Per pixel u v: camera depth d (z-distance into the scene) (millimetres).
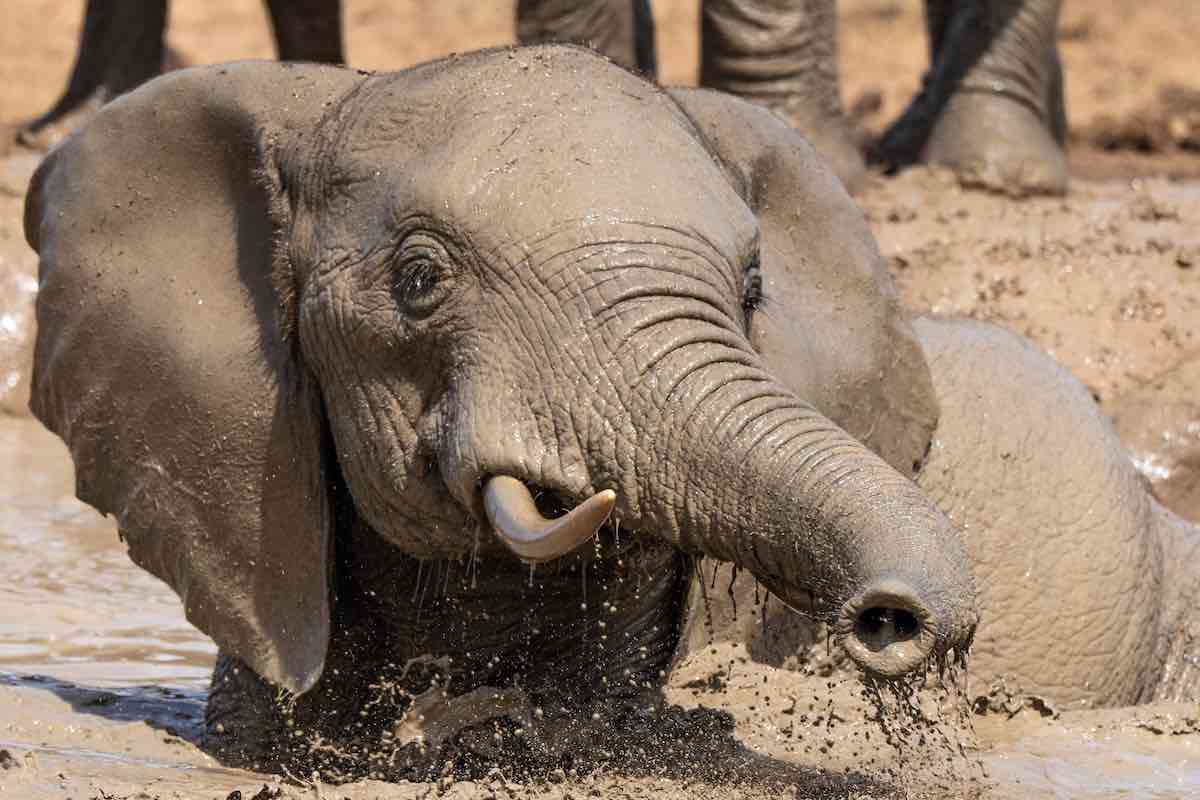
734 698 10250
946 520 7922
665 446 8359
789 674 10516
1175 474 18656
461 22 40125
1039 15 23094
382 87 9617
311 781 9578
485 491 8539
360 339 9203
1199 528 13680
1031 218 21172
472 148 9062
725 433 8266
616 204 8805
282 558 9867
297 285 9641
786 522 8031
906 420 10727
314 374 9656
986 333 12680
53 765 9273
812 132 21938
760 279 9320
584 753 9555
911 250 20156
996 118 22750
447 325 8914
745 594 10625
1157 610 12375
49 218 10406
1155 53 39500
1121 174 30094
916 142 23969
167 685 12016
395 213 9117
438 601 9930
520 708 9789
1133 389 18953
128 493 10195
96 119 10383
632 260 8672
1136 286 19703
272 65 10094
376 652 10195
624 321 8555
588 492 8469
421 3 40469
